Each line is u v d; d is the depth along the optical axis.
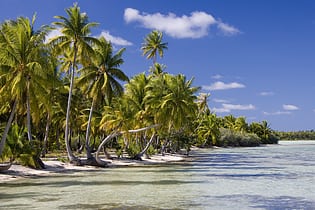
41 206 20.94
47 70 35.84
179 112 57.88
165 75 63.16
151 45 86.00
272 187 29.75
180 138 85.81
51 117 53.56
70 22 44.00
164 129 69.50
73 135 74.38
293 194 26.06
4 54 32.59
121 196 24.67
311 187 29.84
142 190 27.66
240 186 30.44
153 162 60.91
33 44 34.81
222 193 26.39
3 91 34.28
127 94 60.03
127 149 61.22
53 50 43.25
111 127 50.22
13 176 35.34
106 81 46.16
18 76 32.25
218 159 70.25
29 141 38.94
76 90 60.25
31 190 27.25
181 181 33.84
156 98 57.19
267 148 133.12
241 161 64.12
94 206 21.00
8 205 21.20
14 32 34.06
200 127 120.81
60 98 53.38
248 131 172.12
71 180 33.94
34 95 34.50
